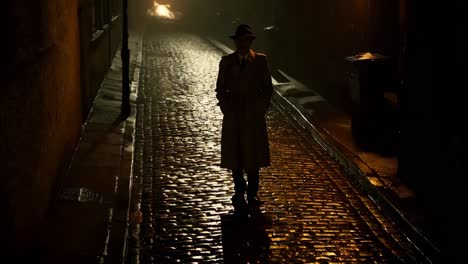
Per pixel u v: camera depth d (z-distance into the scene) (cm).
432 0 614
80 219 596
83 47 972
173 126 1066
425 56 639
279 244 587
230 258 554
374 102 873
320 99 1241
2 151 373
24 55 445
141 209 668
